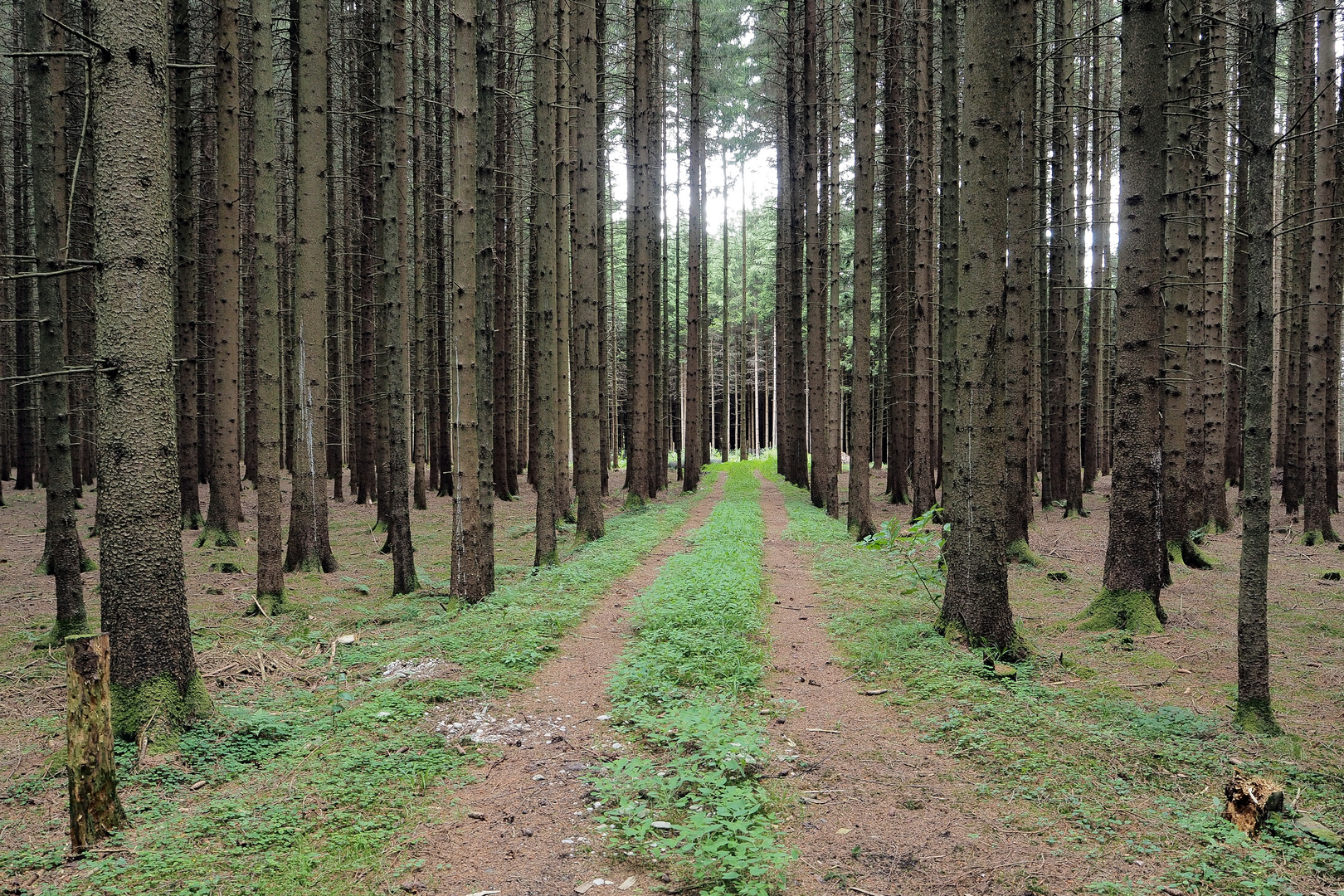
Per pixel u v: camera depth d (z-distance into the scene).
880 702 6.76
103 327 5.93
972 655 7.65
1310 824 4.38
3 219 23.86
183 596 6.21
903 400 22.70
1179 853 4.20
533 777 5.41
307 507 12.98
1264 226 5.66
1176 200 12.35
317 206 11.97
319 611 10.45
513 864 4.29
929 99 17.17
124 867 4.19
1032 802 4.82
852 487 16.70
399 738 5.95
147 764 5.50
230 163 14.44
